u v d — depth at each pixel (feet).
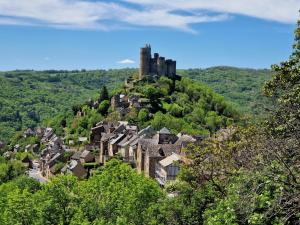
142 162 302.04
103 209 140.05
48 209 138.10
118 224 118.62
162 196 142.72
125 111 522.06
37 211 139.33
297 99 72.84
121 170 175.01
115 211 138.00
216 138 125.39
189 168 109.19
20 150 611.06
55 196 142.61
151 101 536.42
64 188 148.77
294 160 62.18
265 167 64.18
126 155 355.36
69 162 412.98
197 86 634.43
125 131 411.75
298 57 78.74
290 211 57.21
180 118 515.50
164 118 477.36
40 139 634.02
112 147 384.47
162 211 105.19
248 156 97.50
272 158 67.51
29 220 138.92
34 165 519.19
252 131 106.22
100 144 421.59
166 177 239.91
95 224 125.80
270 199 58.49
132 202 134.41
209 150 110.93
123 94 581.94
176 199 104.53
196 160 111.75
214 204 91.30
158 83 613.11
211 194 96.78
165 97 567.59
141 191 138.72
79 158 409.28
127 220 130.00
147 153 285.23
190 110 549.13
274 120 82.58
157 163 272.51
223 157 107.04
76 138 529.86
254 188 60.34
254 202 58.08
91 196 150.20
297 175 60.18
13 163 448.24
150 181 158.40
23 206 140.56
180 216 100.22
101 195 153.07
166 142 319.68
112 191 154.30
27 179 276.82
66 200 143.43
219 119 530.68
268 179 60.90
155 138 342.23
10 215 138.31
